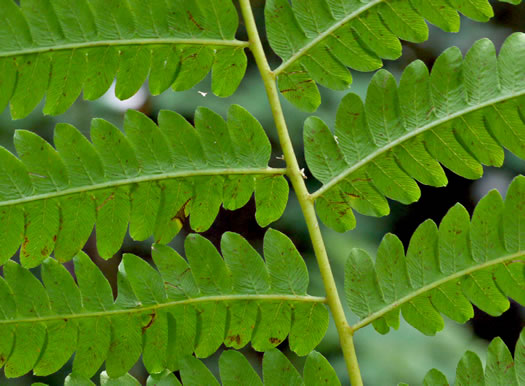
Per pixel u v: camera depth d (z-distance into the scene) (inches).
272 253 20.1
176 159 20.1
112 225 20.0
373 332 31.5
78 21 20.1
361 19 20.4
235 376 19.8
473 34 41.3
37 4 20.0
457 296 20.0
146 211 20.1
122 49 20.1
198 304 20.0
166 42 20.2
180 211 20.1
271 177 20.2
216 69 20.3
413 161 20.2
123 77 20.2
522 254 19.9
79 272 19.9
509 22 41.4
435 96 20.2
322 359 19.9
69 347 19.8
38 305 19.8
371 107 20.2
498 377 19.7
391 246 20.1
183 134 20.1
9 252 19.8
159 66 20.2
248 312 20.0
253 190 20.3
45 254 19.9
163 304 19.9
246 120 20.2
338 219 20.3
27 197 19.9
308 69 20.4
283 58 20.4
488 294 20.0
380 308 20.1
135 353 19.9
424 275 20.1
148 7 20.2
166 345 19.9
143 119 20.1
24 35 19.9
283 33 20.4
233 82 20.4
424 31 20.3
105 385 19.8
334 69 20.4
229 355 19.8
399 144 20.2
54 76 20.0
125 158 20.1
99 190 20.0
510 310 40.9
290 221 34.8
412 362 30.5
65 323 19.8
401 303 20.1
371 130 20.3
